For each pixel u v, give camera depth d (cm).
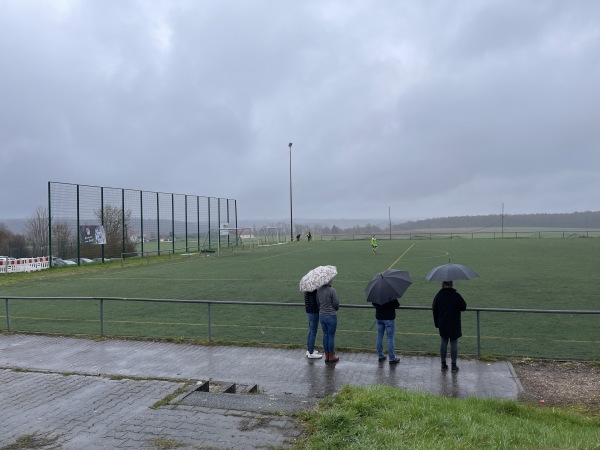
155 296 2045
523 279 2389
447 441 562
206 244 5388
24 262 3347
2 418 688
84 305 1803
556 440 570
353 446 559
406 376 946
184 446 587
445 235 9888
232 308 1673
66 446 597
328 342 1025
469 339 1225
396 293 993
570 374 951
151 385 816
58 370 962
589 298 1831
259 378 948
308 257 4109
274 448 577
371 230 15275
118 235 4088
